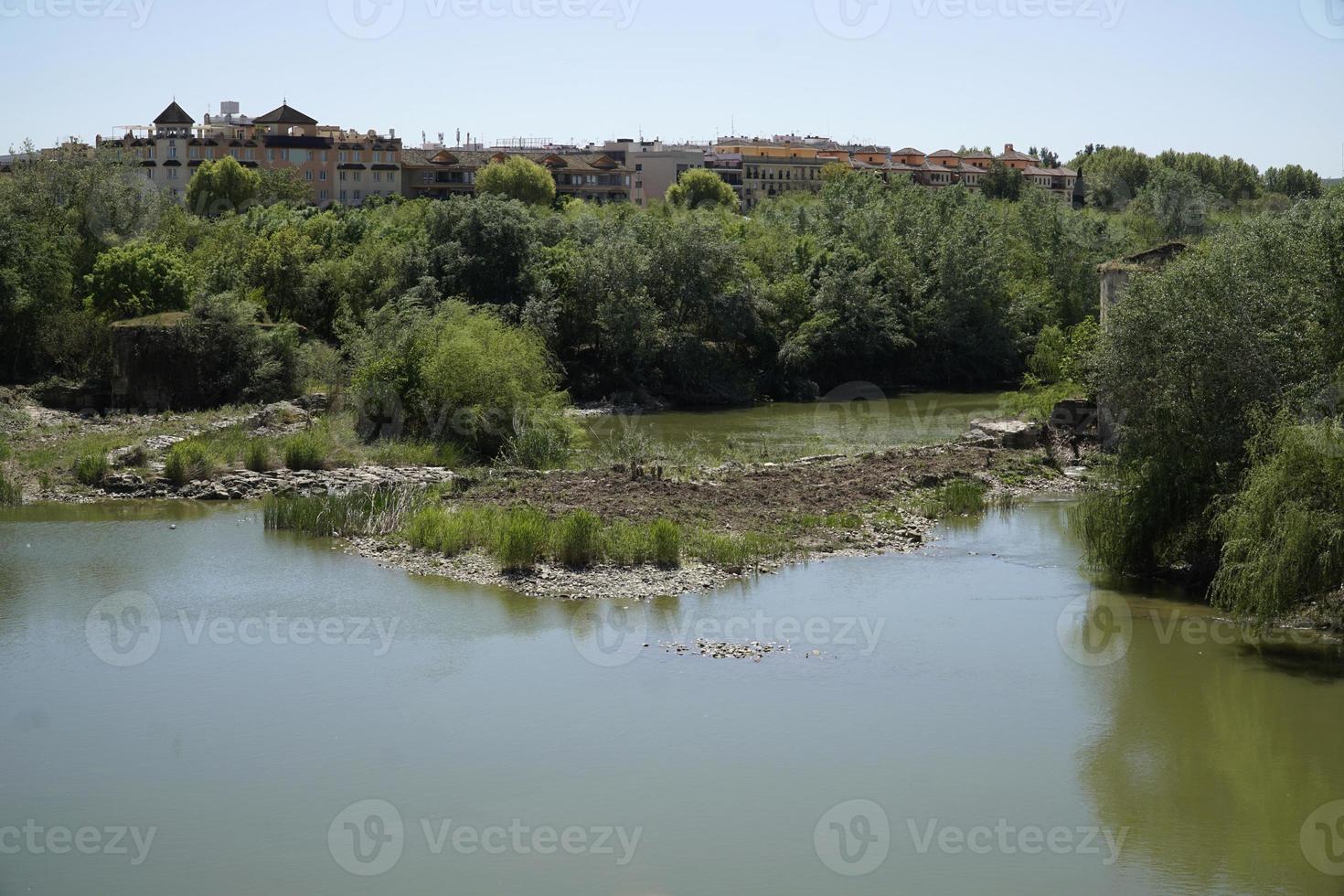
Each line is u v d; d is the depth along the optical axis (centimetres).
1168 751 1888
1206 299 2641
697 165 17025
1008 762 1847
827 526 3312
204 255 6706
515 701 2066
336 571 2902
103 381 5238
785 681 2167
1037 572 2914
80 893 1468
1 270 5269
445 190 14125
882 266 8081
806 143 19238
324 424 4481
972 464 4156
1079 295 8538
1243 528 2322
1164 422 2691
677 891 1477
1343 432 2266
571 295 6956
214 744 1891
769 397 7238
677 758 1845
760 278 7681
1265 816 1680
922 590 2759
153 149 12381
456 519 3141
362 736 1922
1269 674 2216
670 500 3491
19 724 1967
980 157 18700
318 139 13138
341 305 6575
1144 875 1524
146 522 3419
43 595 2675
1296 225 2978
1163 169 12094
